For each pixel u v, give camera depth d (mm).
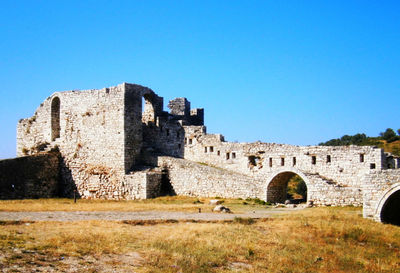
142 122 73625
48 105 75250
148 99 73688
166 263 25500
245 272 26328
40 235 28000
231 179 59594
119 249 27016
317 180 53719
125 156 64938
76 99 70875
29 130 79000
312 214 43250
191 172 62844
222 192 60156
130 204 51844
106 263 24250
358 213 45656
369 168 53344
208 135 68125
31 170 66875
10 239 26172
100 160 67312
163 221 36750
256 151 62344
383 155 53125
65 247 25781
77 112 70625
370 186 42438
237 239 32562
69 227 31328
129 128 66000
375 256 33156
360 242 36469
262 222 39812
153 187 62375
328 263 30531
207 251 28969
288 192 81438
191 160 69188
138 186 62344
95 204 51531
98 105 68312
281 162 59812
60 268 22438
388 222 44062
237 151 64438
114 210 44250
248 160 63125
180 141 70562
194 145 69250
